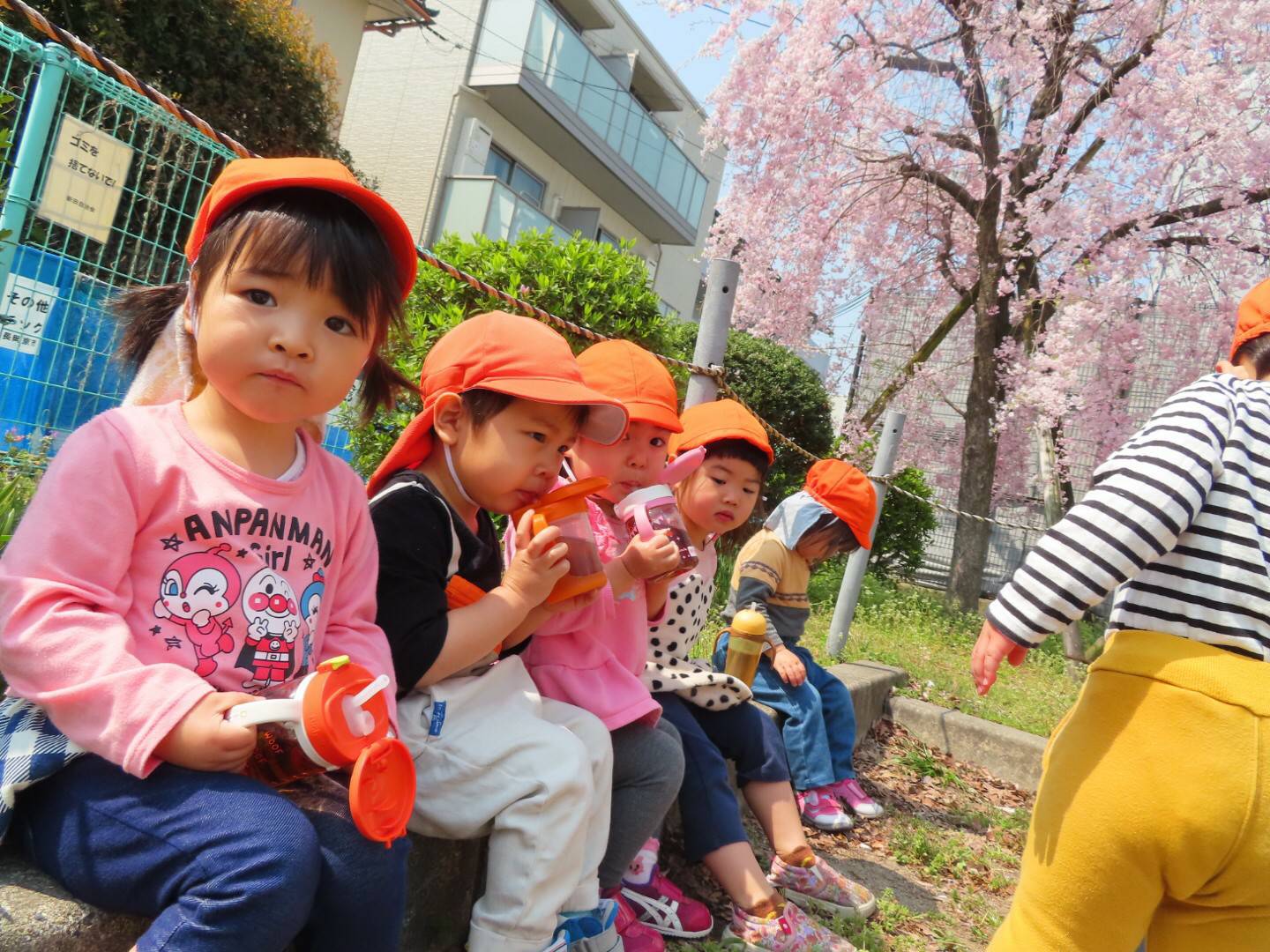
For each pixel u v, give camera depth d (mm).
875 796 3801
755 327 12219
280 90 8156
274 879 1085
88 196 2594
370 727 1174
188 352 1428
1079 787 1641
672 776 2014
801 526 3295
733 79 11383
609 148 15141
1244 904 1570
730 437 2633
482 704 1702
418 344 4504
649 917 2160
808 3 10766
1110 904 1612
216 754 1112
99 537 1165
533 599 1658
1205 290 11242
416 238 13023
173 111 1944
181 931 1062
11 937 1032
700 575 2684
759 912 2246
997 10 10133
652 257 18891
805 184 11508
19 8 1670
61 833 1134
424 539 1609
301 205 1279
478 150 13547
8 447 2967
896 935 2582
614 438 1837
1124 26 10062
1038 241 10477
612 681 2051
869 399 14695
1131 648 1659
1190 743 1544
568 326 3012
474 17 13438
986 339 11164
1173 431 1690
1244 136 9594
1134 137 10391
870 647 5938
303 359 1244
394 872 1288
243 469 1309
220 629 1246
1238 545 1626
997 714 4867
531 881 1548
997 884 3139
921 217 12406
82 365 2922
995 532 18719
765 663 3297
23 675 1103
